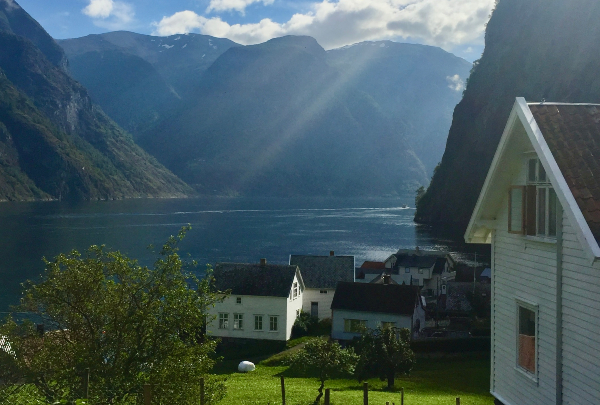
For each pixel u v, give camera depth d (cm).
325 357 2881
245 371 4472
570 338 1112
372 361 3647
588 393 1053
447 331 5881
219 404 2797
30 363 1650
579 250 1080
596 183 1031
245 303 5656
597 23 13688
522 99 1219
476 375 4250
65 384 1622
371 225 19850
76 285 1684
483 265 9956
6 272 9769
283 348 5425
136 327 1725
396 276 9006
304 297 6544
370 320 5506
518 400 1338
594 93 12606
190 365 1759
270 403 2828
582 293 1073
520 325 1343
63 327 1747
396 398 3145
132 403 1708
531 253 1280
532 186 1259
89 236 15075
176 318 1764
